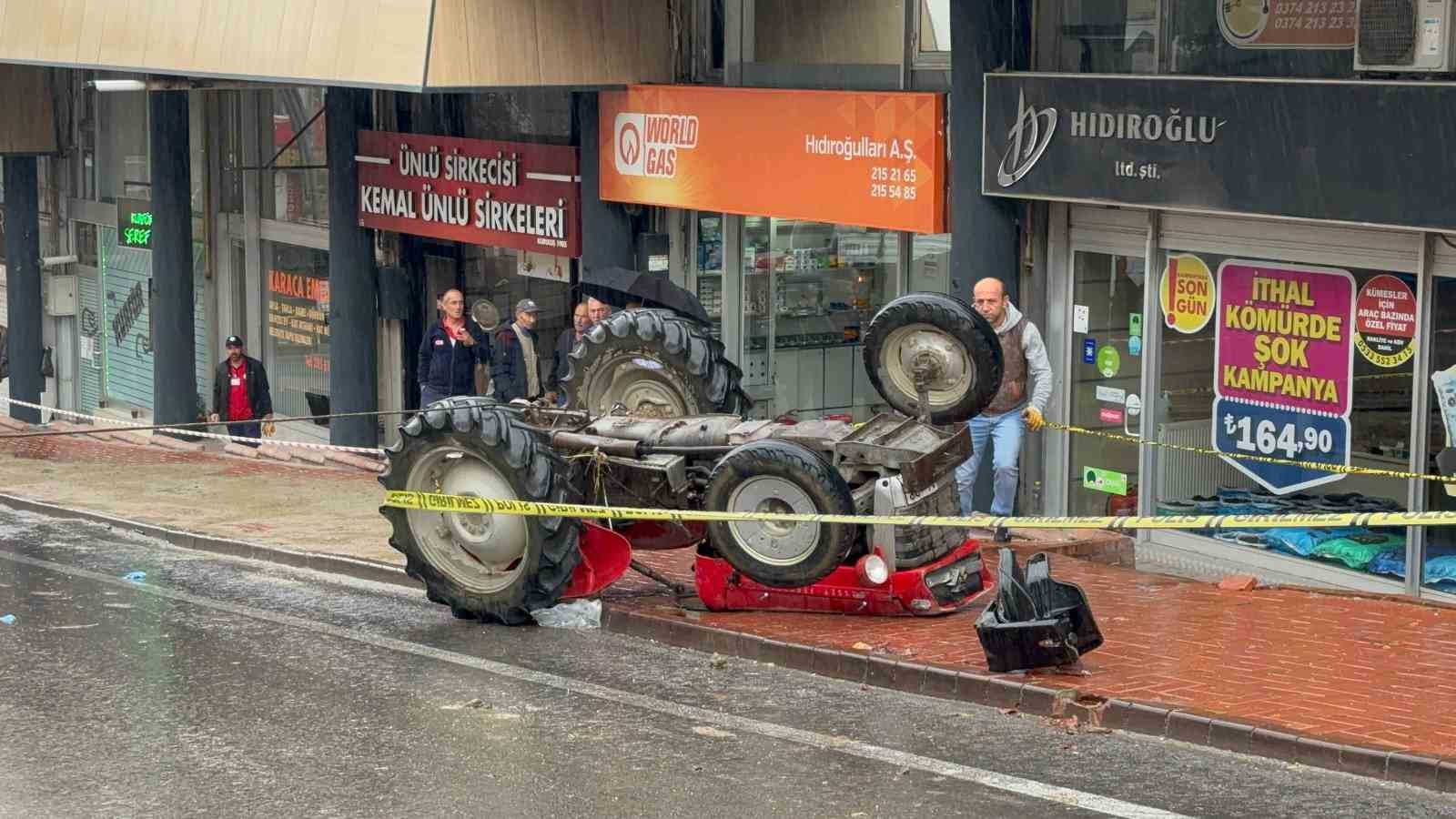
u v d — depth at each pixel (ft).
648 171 54.70
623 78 54.95
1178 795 23.21
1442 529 37.65
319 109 72.59
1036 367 40.09
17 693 29.22
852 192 48.21
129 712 28.04
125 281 86.28
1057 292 45.60
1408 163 35.76
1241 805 22.76
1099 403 45.14
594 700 28.50
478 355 55.88
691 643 32.27
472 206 61.67
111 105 85.25
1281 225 40.11
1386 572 38.86
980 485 45.60
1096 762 24.77
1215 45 41.01
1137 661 29.37
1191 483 43.04
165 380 73.61
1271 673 28.43
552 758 25.29
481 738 26.35
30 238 87.25
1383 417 38.52
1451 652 29.96
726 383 40.91
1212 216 41.68
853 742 25.91
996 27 44.39
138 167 83.97
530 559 33.17
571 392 41.24
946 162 45.93
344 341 66.80
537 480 33.17
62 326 92.27
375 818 22.84
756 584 33.27
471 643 32.63
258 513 49.70
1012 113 43.57
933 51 48.01
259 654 31.83
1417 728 25.08
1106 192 41.65
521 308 55.62
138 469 61.67
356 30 53.06
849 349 52.44
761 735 26.32
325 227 73.10
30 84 85.56
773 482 31.94
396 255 67.26
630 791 23.73
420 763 25.16
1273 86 37.91
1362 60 36.65
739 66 53.78
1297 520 26.68
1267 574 41.32
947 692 28.50
